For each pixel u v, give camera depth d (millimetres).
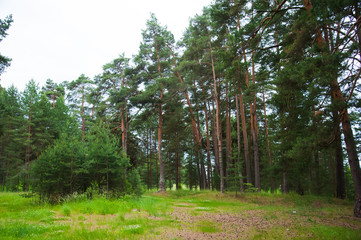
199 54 30500
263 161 34938
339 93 11453
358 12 11125
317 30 12555
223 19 20281
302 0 14031
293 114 13688
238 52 16125
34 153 36156
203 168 35906
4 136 40312
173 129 36750
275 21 16969
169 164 44531
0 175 39219
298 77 11812
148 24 35156
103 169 17766
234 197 22406
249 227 8953
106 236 7016
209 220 10539
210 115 39844
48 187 15859
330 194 25609
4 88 42219
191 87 33406
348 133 11797
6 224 8531
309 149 11820
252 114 26484
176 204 18219
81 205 13438
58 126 34562
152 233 7527
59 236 6922
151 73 35469
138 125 35719
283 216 11875
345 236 7418
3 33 15906
